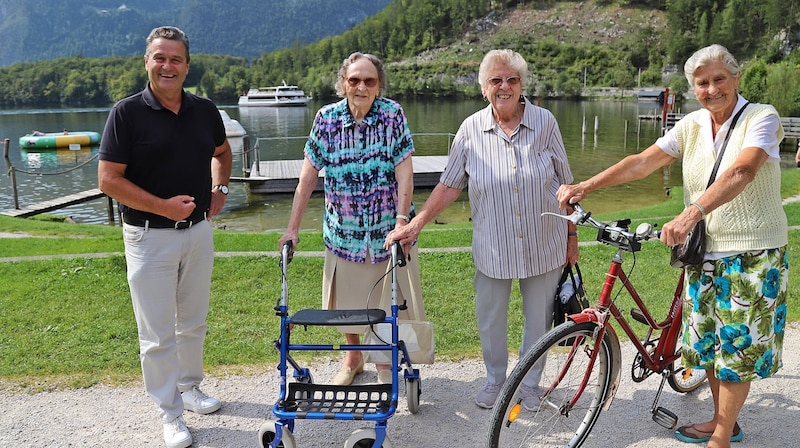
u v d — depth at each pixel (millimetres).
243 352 4570
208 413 3732
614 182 3357
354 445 2982
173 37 3234
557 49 141500
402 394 3969
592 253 7230
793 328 4820
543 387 3559
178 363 3531
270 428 3078
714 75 2947
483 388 3832
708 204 2811
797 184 14992
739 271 3004
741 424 3504
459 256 7117
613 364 3248
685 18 136625
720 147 3057
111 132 3203
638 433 3451
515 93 3379
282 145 36312
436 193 3676
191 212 3295
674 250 3131
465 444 3396
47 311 5461
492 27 167000
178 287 3584
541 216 3527
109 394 3973
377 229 3754
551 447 3320
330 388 3115
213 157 3850
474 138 3582
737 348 3043
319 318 3131
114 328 5035
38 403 3857
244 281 6371
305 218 15398
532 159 3486
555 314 3604
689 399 3840
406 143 3715
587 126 46312
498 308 3691
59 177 24672
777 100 41375
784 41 116375
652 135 39312
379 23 177625
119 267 6754
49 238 9484
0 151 35562
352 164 3680
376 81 3596
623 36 148000
